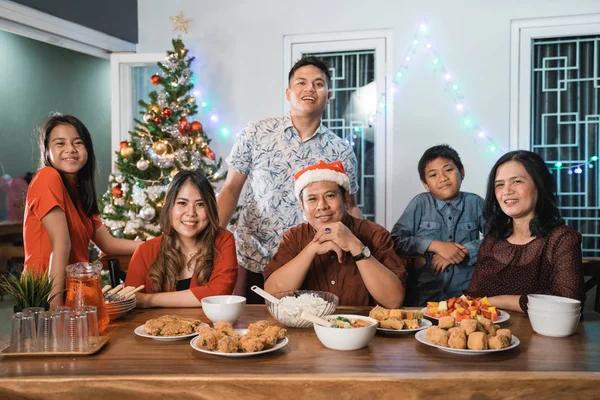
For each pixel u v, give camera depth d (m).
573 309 1.49
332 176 1.99
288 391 1.20
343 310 1.84
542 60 4.09
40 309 1.45
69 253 2.18
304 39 4.43
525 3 4.00
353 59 4.38
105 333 1.57
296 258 1.92
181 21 4.35
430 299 2.60
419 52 4.19
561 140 4.09
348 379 1.19
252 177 2.86
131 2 4.66
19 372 1.27
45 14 3.78
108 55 4.54
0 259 4.15
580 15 3.94
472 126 4.12
